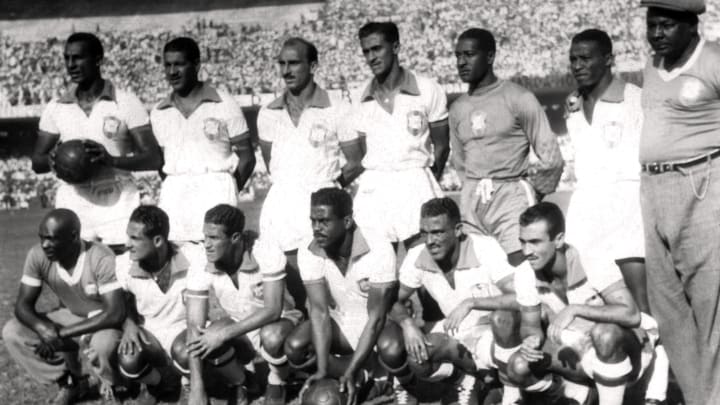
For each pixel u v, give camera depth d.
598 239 6.30
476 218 6.80
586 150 6.40
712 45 5.07
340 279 5.87
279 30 33.66
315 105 7.10
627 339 5.15
